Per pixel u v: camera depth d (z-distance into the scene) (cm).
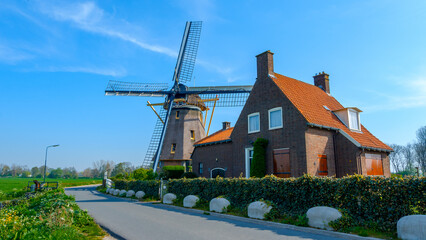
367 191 965
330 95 2744
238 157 2302
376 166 2159
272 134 2041
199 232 973
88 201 2261
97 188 4562
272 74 2219
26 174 15775
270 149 2038
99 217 1343
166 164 3884
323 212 971
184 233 962
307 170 1780
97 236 957
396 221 886
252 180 1388
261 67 2247
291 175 1864
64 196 1561
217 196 1581
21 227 865
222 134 2847
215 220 1231
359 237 840
